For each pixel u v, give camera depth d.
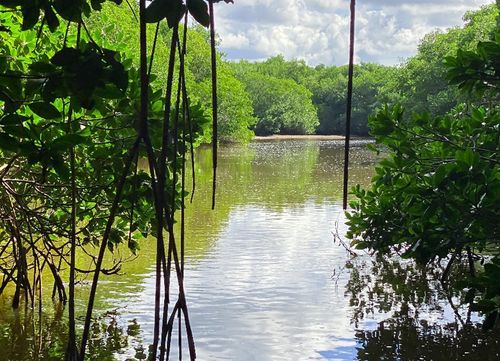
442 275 10.08
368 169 30.78
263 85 86.12
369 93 95.12
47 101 2.78
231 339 6.84
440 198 6.45
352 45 1.82
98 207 7.55
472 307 5.59
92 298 1.95
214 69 1.93
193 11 2.03
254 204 18.19
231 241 12.52
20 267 7.62
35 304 8.02
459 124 7.59
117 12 29.30
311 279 9.62
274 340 6.83
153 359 1.91
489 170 6.32
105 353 6.41
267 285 9.14
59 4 2.46
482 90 6.55
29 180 7.05
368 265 10.69
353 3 1.80
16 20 6.74
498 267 5.45
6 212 7.28
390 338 7.02
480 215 6.44
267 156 42.47
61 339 6.82
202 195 20.30
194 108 6.01
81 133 5.36
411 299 8.66
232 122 58.34
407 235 8.63
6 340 6.75
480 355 6.59
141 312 7.76
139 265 10.20
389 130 7.11
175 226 14.20
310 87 108.25
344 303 8.37
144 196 6.49
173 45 1.82
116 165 6.41
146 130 1.80
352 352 6.57
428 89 45.16
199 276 9.59
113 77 2.37
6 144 3.10
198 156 41.72
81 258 10.55
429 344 6.88
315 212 16.64
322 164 34.62
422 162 7.27
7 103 3.07
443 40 45.84
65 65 2.35
